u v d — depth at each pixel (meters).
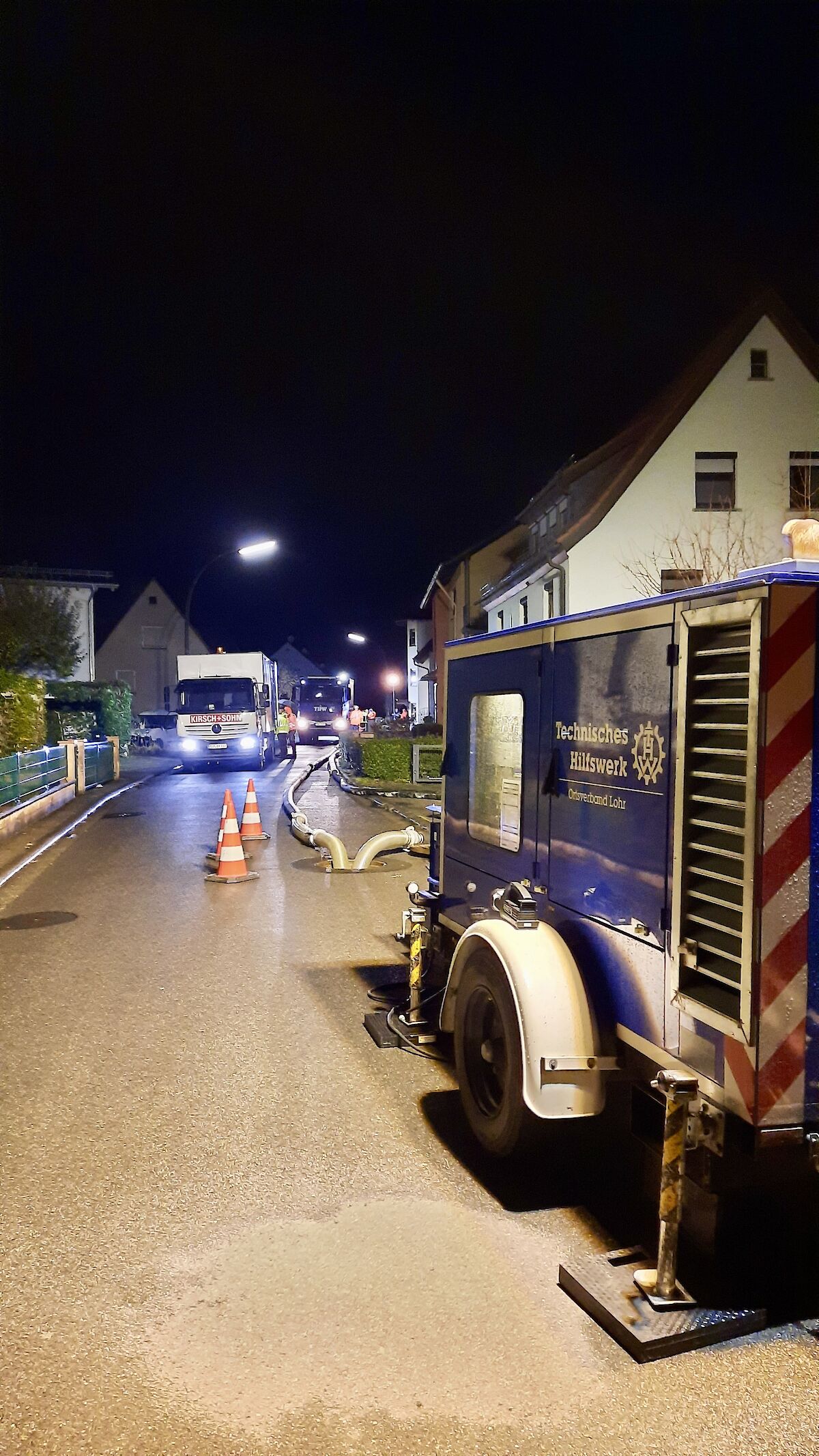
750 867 2.77
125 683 35.88
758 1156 2.86
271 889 10.70
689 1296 3.12
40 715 21.38
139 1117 4.79
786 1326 3.11
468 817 5.31
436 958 6.18
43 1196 3.99
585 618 3.88
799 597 2.77
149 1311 3.20
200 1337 3.06
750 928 2.78
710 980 3.03
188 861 12.55
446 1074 5.38
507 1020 3.98
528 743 4.45
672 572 22.67
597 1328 3.11
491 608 34.41
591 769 3.82
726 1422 2.68
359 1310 3.20
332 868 12.02
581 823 3.91
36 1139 4.53
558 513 27.06
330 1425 2.66
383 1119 4.77
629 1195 4.01
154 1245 3.61
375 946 8.22
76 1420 2.68
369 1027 6.07
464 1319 3.15
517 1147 3.95
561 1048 3.69
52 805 17.64
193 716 27.88
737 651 2.86
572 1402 2.76
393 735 39.41
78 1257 3.52
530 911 4.09
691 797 3.09
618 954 3.62
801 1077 2.85
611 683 3.66
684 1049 3.18
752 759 2.76
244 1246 3.60
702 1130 3.02
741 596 2.84
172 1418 2.69
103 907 9.81
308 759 36.28
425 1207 3.90
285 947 8.20
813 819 2.81
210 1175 4.17
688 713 3.10
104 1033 6.05
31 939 8.48
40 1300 3.27
